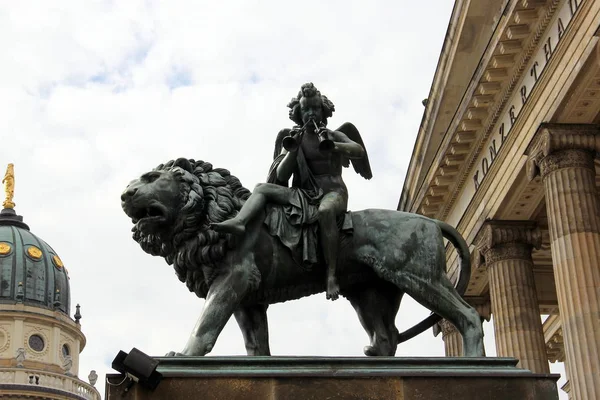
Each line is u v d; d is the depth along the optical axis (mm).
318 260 10078
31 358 87812
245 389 8844
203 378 8836
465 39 37156
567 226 29562
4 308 88375
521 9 31359
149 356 8625
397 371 9086
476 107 35875
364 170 10938
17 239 93562
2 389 84688
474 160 38344
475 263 39250
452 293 10102
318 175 10438
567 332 28703
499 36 32594
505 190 35312
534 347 35344
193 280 10094
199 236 9922
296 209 10133
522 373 9211
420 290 10039
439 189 40688
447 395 9047
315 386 8914
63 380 88250
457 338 30625
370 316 10438
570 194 29828
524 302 36031
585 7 28375
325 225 9992
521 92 33531
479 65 34500
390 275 10102
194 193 10023
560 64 30125
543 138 30734
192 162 10398
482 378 9133
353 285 10461
